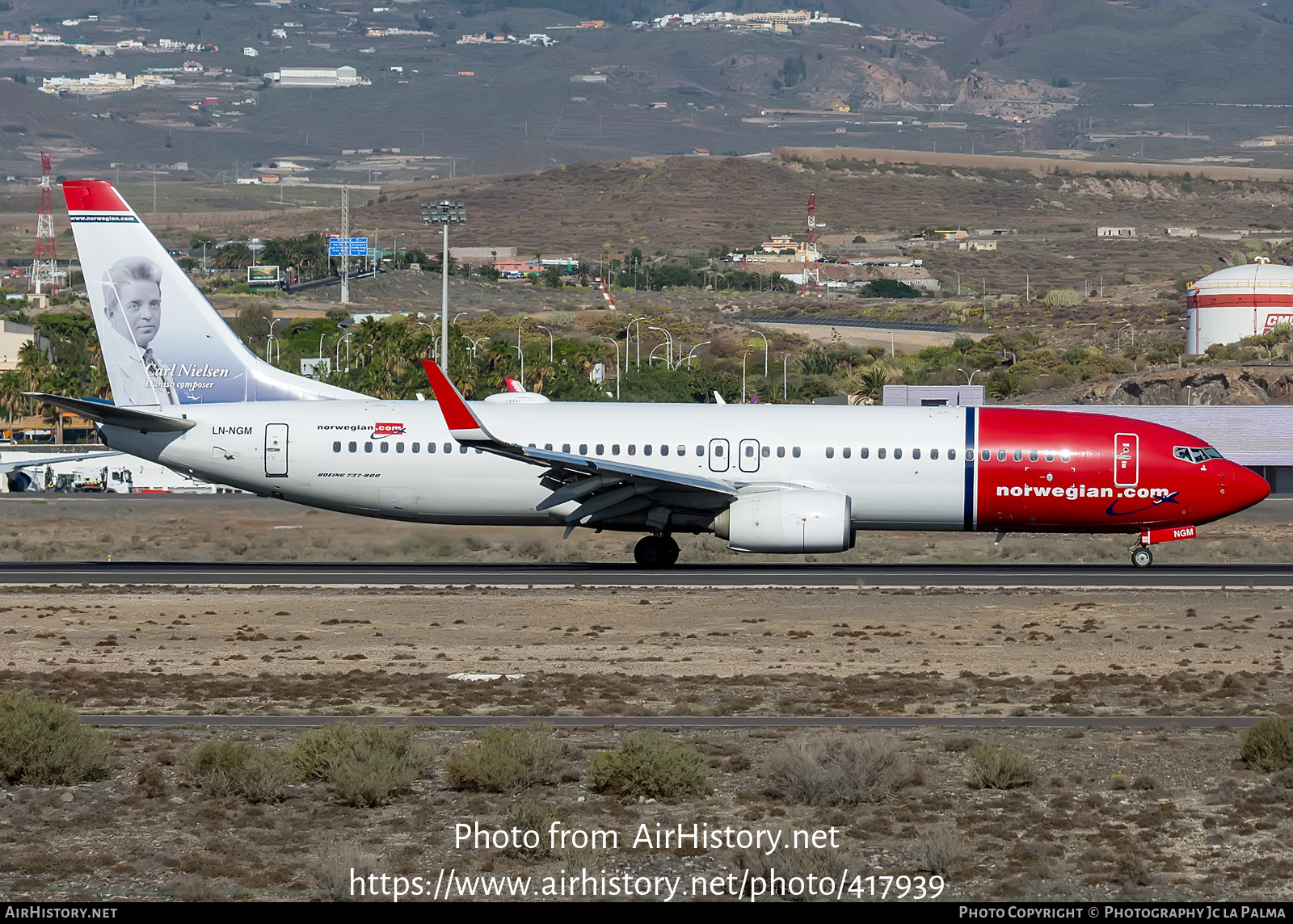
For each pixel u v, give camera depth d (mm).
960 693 103188
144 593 150500
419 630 128125
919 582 159375
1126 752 85688
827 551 161875
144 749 85688
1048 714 96625
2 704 81875
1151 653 118875
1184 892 62469
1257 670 112000
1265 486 168750
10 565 179125
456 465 168125
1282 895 62188
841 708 97812
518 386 180500
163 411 170750
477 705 98438
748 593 151000
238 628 128875
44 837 69312
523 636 125500
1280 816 73062
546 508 168125
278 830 70750
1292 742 80875
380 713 95812
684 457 167000
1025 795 77062
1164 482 166875
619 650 118875
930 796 76500
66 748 79000
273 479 169875
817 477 166875
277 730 90562
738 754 84750
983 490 166500
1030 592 152750
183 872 64750
